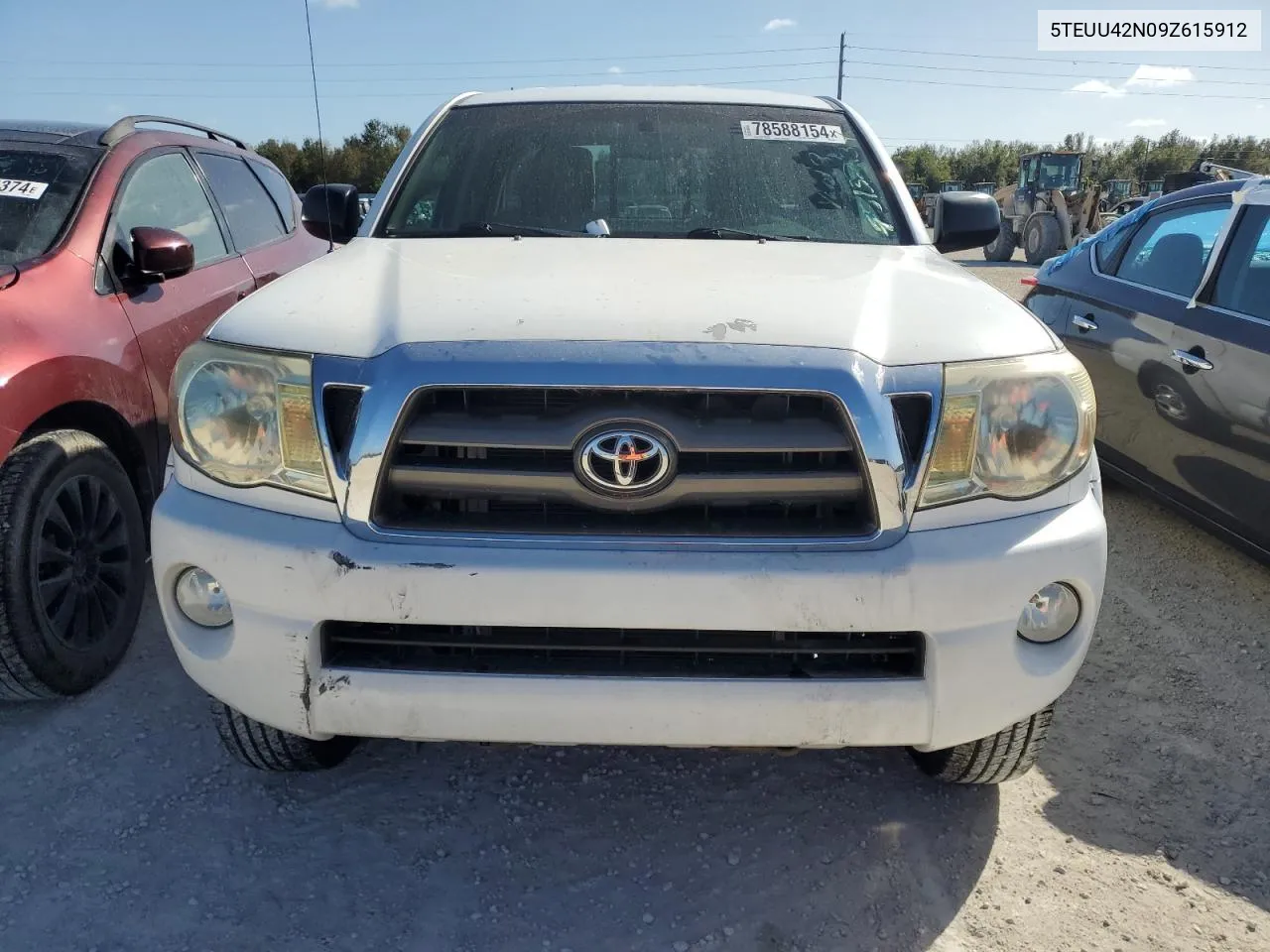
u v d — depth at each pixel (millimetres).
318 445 1871
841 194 3041
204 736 2709
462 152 3182
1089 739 2840
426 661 1913
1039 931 2094
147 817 2375
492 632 1895
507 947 2012
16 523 2605
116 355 3094
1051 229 18922
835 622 1828
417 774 2572
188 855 2252
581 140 3186
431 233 2930
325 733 1948
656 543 1839
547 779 2561
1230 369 3645
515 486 1847
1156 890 2229
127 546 3064
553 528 1861
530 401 1858
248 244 4391
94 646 2916
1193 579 3986
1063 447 1971
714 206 2975
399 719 1900
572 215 2955
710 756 2674
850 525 1880
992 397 1917
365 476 1843
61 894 2115
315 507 1884
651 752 2686
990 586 1866
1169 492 4094
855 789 2543
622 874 2229
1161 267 4289
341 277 2328
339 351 1911
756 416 1864
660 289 2117
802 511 1895
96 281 3178
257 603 1893
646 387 1812
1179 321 3977
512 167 3105
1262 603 3779
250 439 1934
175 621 2047
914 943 2055
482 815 2416
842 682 1881
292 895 2137
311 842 2307
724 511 1887
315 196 3268
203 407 1984
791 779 2576
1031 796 2553
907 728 1907
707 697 1864
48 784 2490
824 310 2025
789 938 2055
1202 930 2109
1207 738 2861
